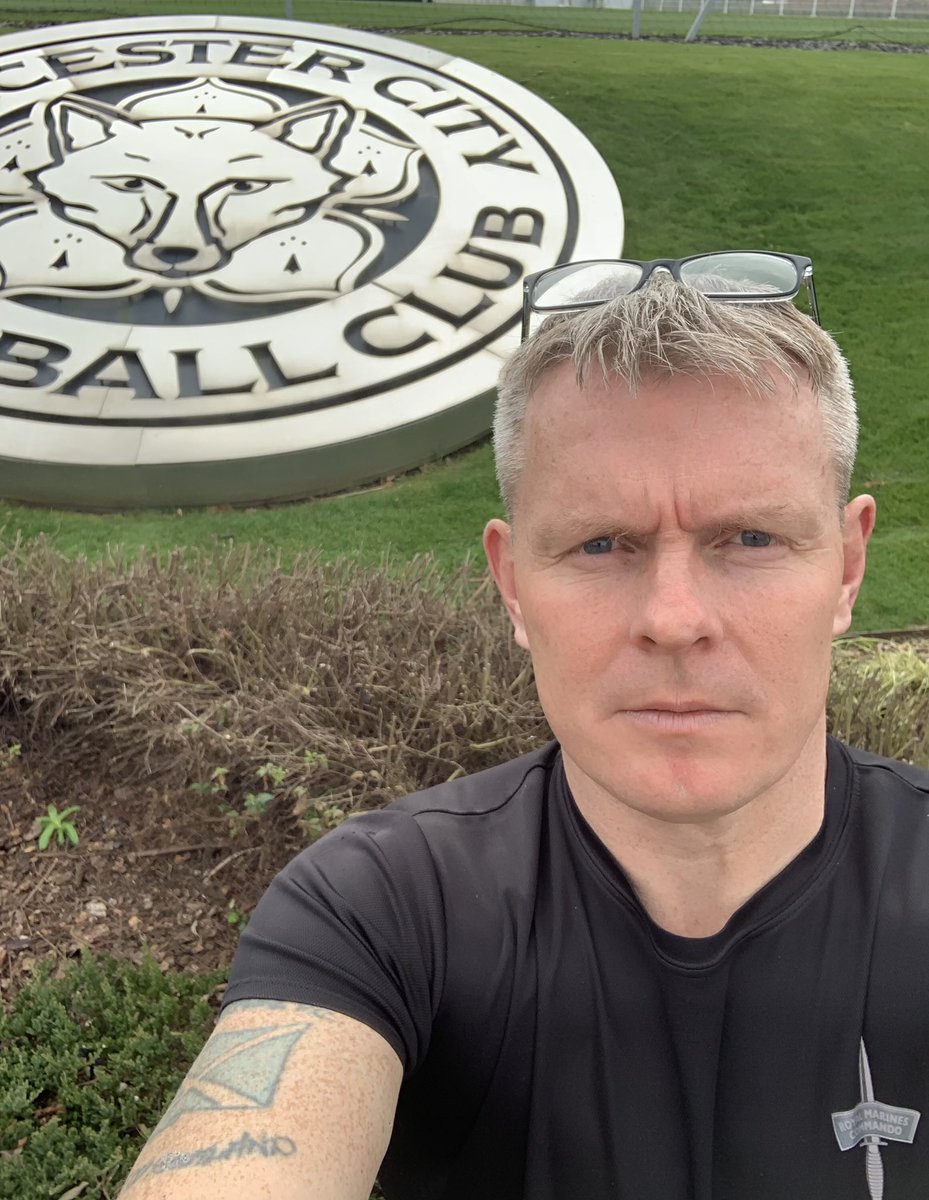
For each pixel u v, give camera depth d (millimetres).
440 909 521
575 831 526
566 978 507
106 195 2869
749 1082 494
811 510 455
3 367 2383
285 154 3066
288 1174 425
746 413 446
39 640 1370
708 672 443
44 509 2242
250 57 3607
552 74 4316
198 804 1272
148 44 3670
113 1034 1021
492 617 1436
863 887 512
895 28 6555
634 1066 498
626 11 6723
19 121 3193
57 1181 882
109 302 2566
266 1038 470
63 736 1377
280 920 512
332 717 1243
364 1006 488
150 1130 943
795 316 476
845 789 536
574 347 457
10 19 5602
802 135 3900
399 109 3332
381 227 2867
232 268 2662
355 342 2525
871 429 2529
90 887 1208
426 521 2217
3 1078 978
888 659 1530
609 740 462
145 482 2221
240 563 1721
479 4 6672
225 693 1297
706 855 492
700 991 496
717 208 3445
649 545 455
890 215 3438
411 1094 529
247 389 2363
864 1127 492
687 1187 493
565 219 2922
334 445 2281
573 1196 503
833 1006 496
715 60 4723
